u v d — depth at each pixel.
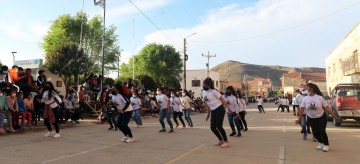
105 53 48.56
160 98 13.02
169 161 7.05
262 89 136.88
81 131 12.66
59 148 8.52
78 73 32.81
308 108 8.74
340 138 11.56
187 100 15.70
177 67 53.41
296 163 7.04
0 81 13.64
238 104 12.99
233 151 8.42
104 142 9.80
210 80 9.06
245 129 13.77
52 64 32.34
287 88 85.44
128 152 8.11
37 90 14.65
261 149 8.79
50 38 45.62
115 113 13.37
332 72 40.31
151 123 17.83
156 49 52.81
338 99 16.16
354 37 29.17
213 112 9.16
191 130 13.85
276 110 37.91
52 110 10.57
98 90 21.08
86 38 47.03
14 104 11.92
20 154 7.56
